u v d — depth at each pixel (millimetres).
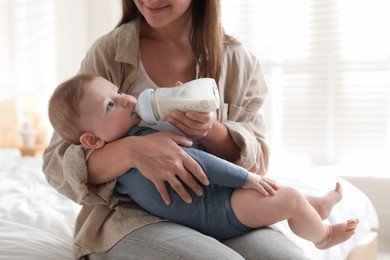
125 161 1096
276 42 2959
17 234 1291
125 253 1068
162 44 1355
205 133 1144
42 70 3336
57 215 1517
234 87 1371
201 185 1111
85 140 1146
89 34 3219
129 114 1156
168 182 1098
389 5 2703
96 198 1156
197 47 1354
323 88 2881
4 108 3301
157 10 1231
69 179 1159
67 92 1152
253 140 1288
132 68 1292
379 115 2783
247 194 1102
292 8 2906
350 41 2799
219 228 1107
